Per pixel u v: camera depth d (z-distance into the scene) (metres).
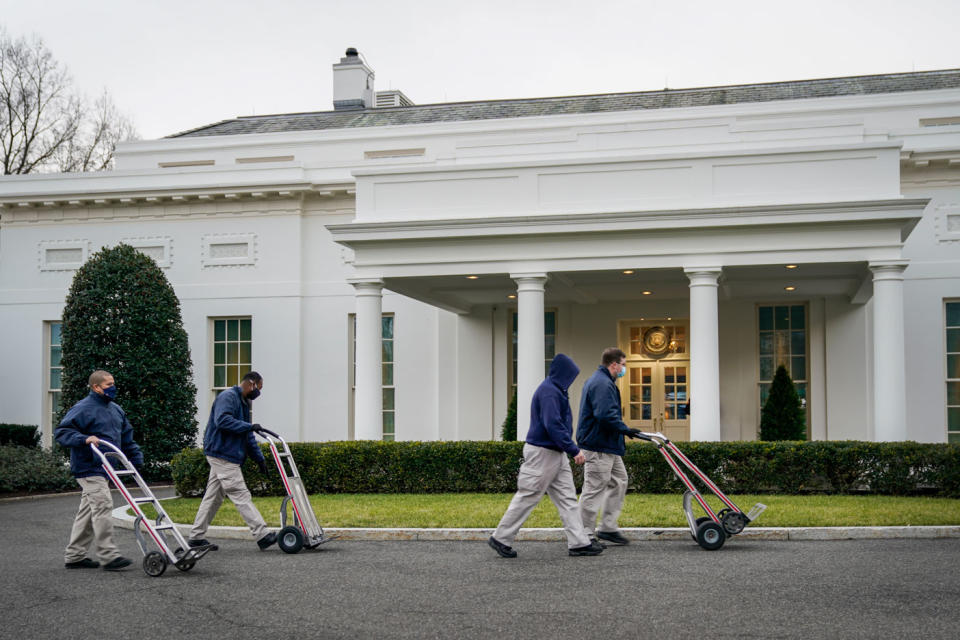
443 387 21.91
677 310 20.58
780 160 15.45
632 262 15.73
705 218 15.27
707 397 15.23
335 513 12.15
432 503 13.09
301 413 22.30
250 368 22.64
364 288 16.84
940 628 6.22
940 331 19.12
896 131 19.23
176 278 22.97
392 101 29.47
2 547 10.73
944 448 13.23
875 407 14.98
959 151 18.67
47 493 17.91
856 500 12.65
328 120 26.88
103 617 6.94
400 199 16.88
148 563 8.58
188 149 24.94
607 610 6.83
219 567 8.98
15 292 23.70
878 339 14.88
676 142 19.28
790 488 13.82
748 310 20.31
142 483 8.98
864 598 7.13
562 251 16.03
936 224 19.19
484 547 10.00
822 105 21.56
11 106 35.66
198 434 22.58
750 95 23.92
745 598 7.17
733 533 9.78
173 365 20.27
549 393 9.12
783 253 15.19
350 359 22.25
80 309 19.88
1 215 23.84
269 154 24.47
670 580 7.90
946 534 10.24
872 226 14.88
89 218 23.44
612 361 9.94
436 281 17.53
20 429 22.25
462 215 16.58
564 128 22.61
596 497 9.83
